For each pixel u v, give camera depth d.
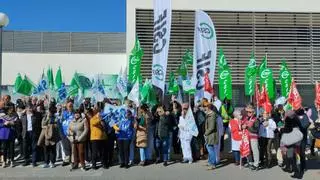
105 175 13.55
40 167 14.84
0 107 15.09
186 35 25.23
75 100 19.19
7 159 14.95
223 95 18.44
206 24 16.33
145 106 15.41
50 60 27.12
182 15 25.31
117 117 14.78
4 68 26.84
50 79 20.61
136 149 16.34
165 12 15.95
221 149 16.81
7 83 26.80
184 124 15.52
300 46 25.81
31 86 19.42
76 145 14.45
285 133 13.30
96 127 14.42
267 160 14.91
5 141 14.77
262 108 16.47
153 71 16.08
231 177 13.31
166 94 22.23
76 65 27.17
